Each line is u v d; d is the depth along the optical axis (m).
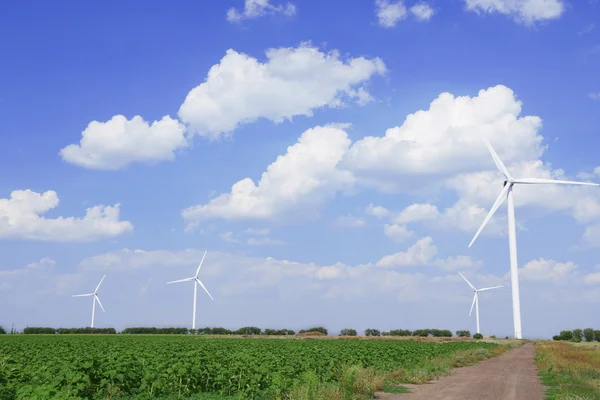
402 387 27.42
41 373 20.95
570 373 34.84
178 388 21.44
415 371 32.56
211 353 31.66
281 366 26.41
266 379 22.70
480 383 30.09
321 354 34.59
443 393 25.44
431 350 51.88
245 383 21.89
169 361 25.02
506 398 23.80
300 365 27.31
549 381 30.95
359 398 22.56
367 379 25.56
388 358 38.56
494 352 63.47
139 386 21.12
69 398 16.56
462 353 52.75
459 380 31.81
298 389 21.00
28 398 16.00
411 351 47.34
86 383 19.11
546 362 43.16
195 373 22.44
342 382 23.70
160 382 20.22
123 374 20.34
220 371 22.89
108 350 39.53
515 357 57.62
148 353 30.88
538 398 23.81
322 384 23.20
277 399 19.83
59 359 28.11
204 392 21.88
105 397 19.14
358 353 37.28
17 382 20.16
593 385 27.67
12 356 31.11
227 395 21.41
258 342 66.44
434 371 35.59
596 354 54.50
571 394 23.94
